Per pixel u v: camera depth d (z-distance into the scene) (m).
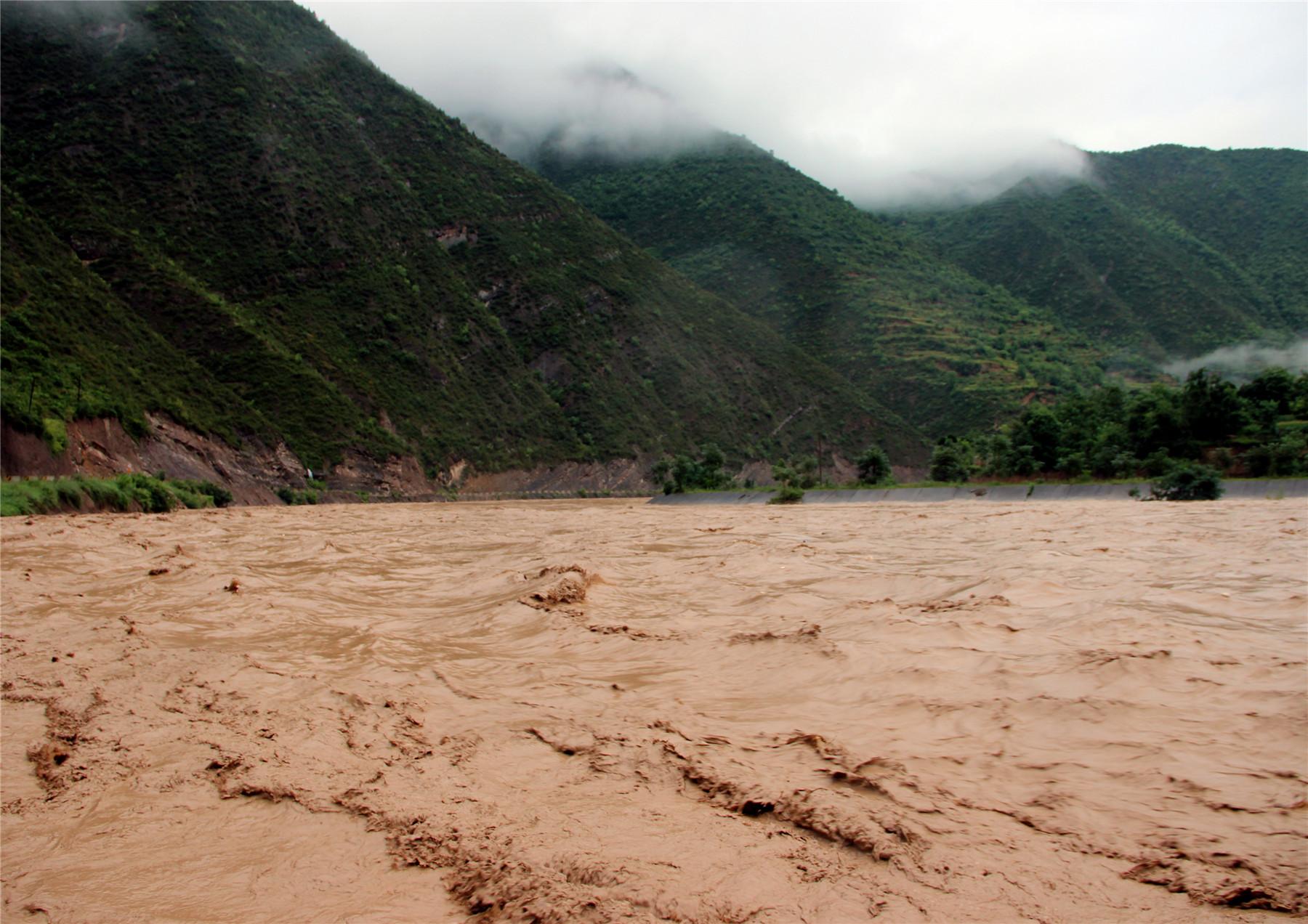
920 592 13.07
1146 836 4.63
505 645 10.55
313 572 18.77
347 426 101.31
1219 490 53.59
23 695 8.63
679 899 4.11
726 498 82.12
